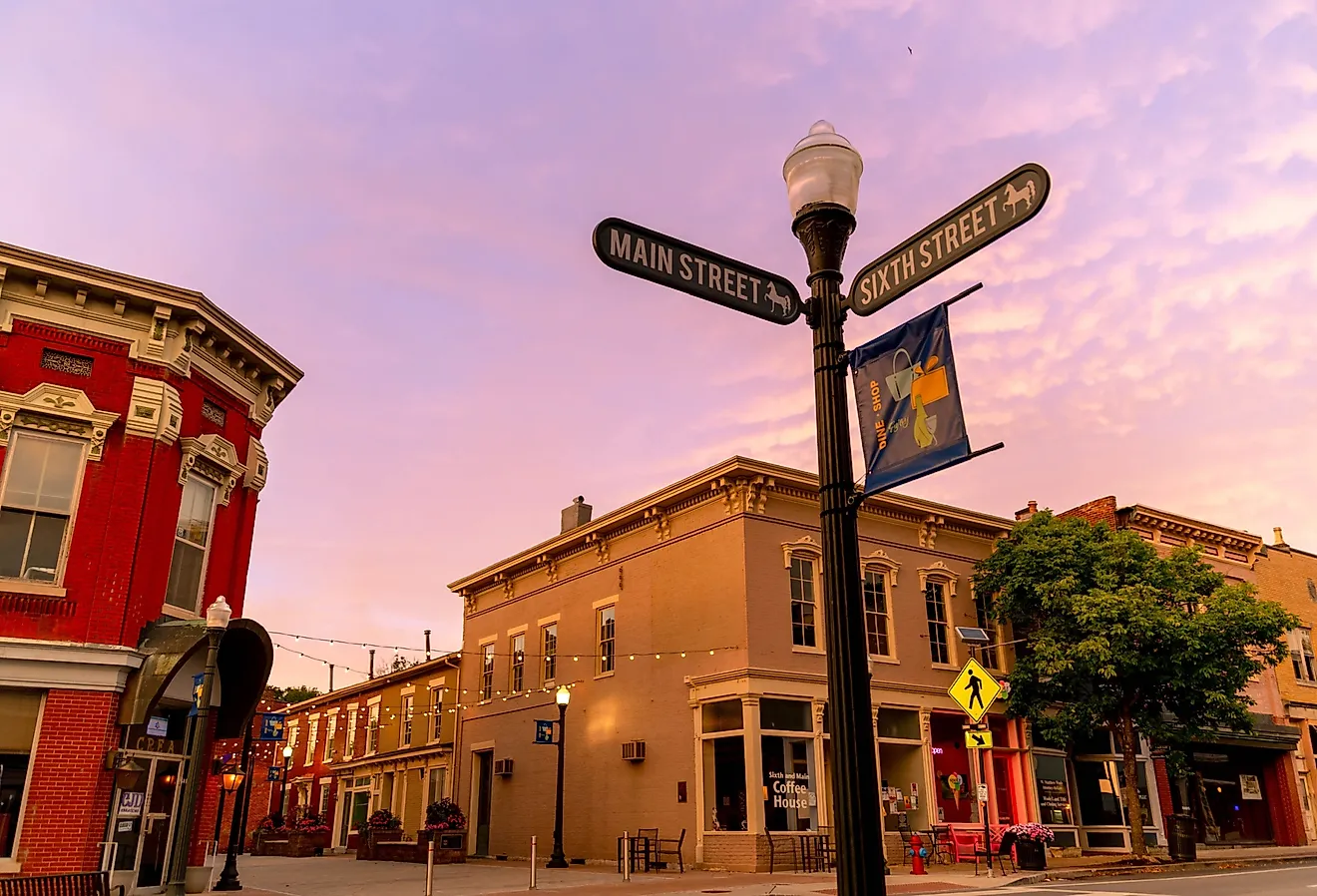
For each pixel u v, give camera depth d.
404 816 35.69
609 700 25.83
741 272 5.01
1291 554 35.91
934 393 4.76
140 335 16.02
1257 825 31.52
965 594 26.88
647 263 4.69
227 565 17.58
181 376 16.44
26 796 13.76
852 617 4.16
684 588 24.06
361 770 40.72
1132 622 22.41
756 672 21.50
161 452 15.88
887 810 22.78
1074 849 25.83
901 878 18.27
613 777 24.98
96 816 14.16
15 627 14.20
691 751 22.56
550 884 17.48
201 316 16.44
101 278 15.53
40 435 15.07
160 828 15.47
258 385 18.78
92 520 15.02
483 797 31.61
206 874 16.08
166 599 16.12
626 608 26.05
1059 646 23.58
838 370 4.72
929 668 25.06
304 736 47.84
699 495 24.16
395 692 39.34
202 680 14.65
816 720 22.20
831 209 4.96
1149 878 18.17
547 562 29.97
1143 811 27.78
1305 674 34.53
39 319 15.28
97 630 14.59
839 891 3.82
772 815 20.97
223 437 17.70
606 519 26.86
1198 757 30.27
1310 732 33.62
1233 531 33.28
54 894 9.61
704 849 21.47
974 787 23.59
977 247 4.50
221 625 13.67
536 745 28.72
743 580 22.27
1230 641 22.77
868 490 5.02
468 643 34.12
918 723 24.12
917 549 26.22
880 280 4.92
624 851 18.17
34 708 14.19
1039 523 26.05
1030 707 24.52
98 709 14.41
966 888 16.06
